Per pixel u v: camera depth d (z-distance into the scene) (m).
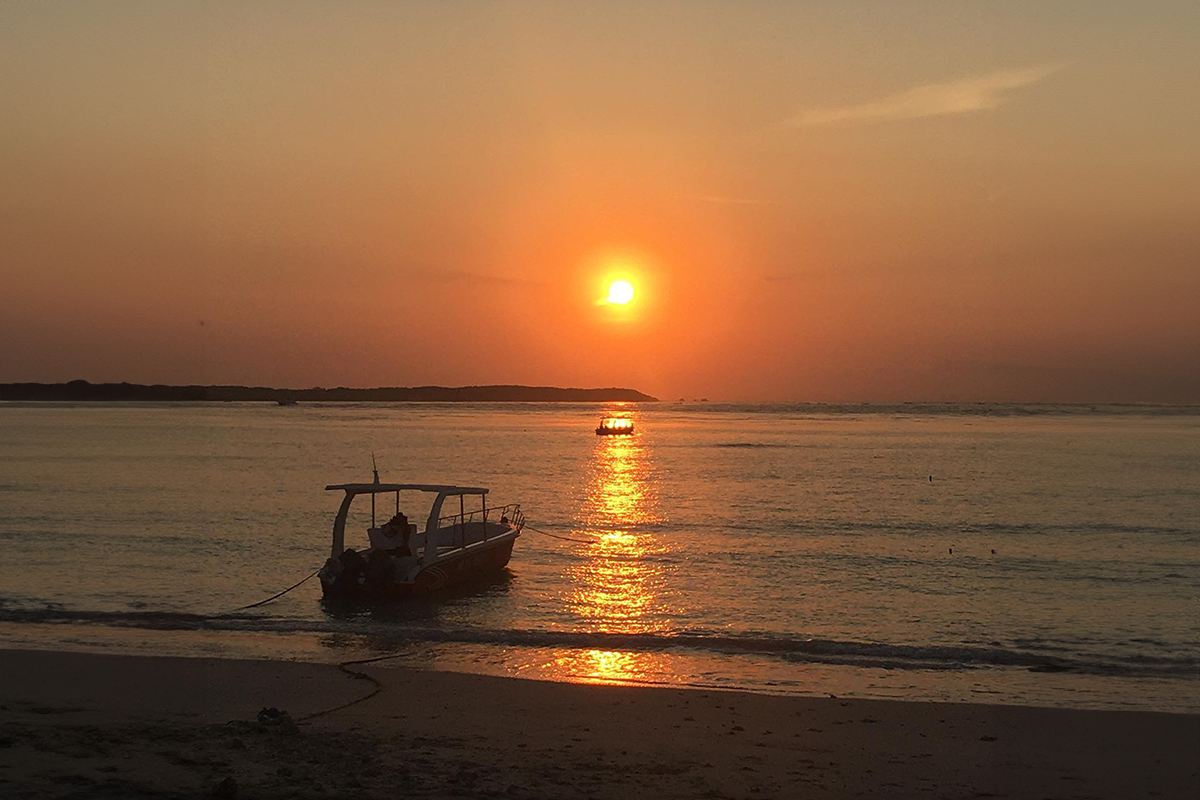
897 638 19.78
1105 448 100.62
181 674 14.92
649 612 22.33
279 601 23.23
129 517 39.91
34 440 105.75
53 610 21.17
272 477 61.44
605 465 77.19
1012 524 39.62
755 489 56.34
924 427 174.50
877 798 9.73
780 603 23.55
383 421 196.00
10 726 11.32
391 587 23.22
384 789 9.09
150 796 8.64
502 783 9.55
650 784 9.81
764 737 11.91
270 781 9.16
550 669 16.61
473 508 45.06
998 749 11.63
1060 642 19.53
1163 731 12.52
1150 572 28.30
